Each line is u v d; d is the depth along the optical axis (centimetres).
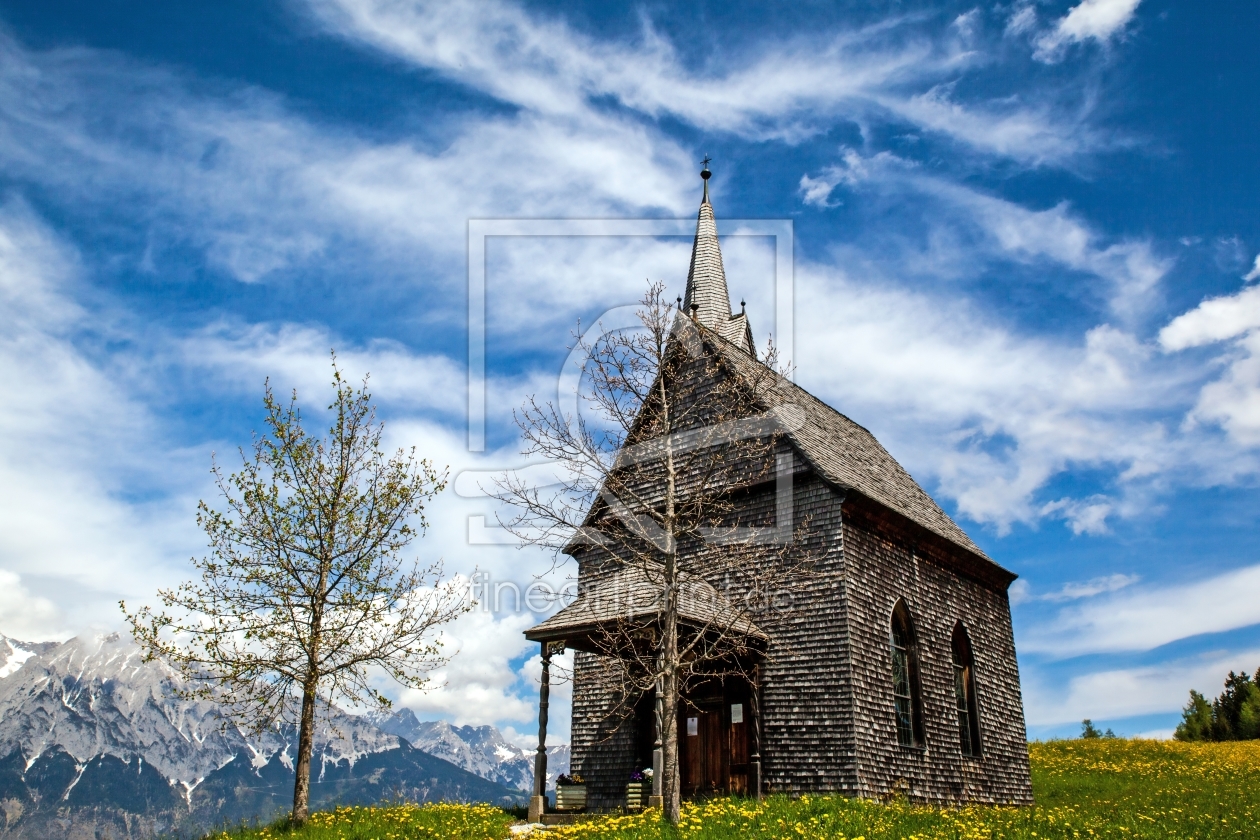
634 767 2200
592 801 2238
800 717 1994
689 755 2150
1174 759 3469
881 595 2161
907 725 2152
